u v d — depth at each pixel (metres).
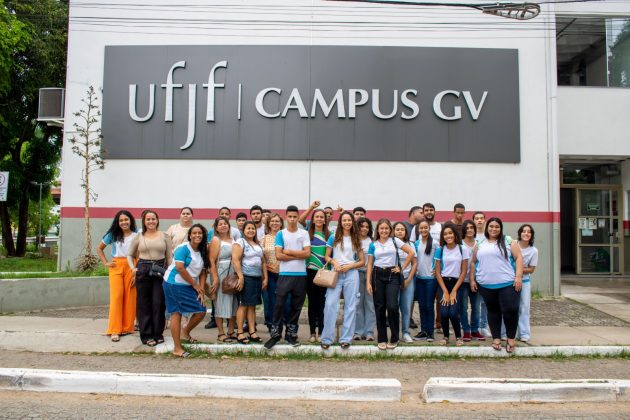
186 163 11.95
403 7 12.07
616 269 14.62
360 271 7.68
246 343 7.12
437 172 11.89
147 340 7.12
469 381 5.62
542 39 12.08
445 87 12.01
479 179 11.89
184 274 6.61
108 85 12.05
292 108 11.95
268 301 7.74
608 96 12.70
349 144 11.89
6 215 20.17
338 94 11.91
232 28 12.07
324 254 7.21
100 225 11.88
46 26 18.05
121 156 11.95
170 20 12.11
